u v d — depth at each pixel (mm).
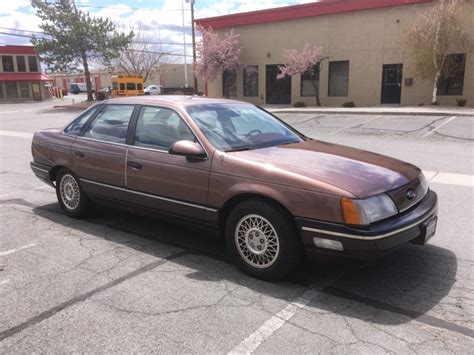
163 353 2979
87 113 5766
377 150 11484
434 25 20188
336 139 13789
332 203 3557
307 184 3684
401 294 3771
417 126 15531
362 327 3270
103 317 3434
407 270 4223
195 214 4422
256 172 3961
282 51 26750
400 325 3295
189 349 3020
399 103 23312
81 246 4930
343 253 3566
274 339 3127
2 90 49469
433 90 21812
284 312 3490
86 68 39062
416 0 21703
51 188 7855
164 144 4703
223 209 4211
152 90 55250
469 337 3135
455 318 3383
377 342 3078
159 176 4617
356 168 3980
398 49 22672
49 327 3307
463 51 20469
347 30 24172
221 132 4590
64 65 38188
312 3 24938
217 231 4387
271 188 3828
